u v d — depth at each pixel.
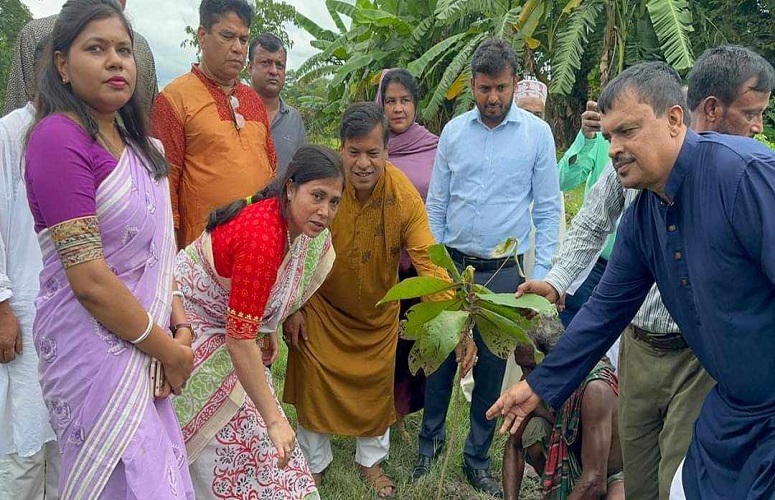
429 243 3.22
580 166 3.88
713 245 1.76
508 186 3.51
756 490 1.79
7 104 2.89
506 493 2.95
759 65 2.36
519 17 11.05
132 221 1.93
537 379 2.26
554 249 3.55
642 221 2.03
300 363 3.32
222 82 3.43
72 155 1.81
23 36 2.85
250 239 2.32
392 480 3.54
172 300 2.21
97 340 1.91
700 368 2.42
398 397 3.85
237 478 2.55
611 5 10.56
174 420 2.15
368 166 2.99
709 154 1.78
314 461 3.39
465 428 4.02
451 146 3.62
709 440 1.95
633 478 2.73
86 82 1.86
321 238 2.75
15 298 2.49
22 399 2.51
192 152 3.34
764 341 1.77
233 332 2.32
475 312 2.33
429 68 12.10
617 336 2.24
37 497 2.67
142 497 1.90
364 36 12.49
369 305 3.31
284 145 4.49
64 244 1.80
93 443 1.91
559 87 10.17
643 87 1.79
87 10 1.85
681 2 9.88
